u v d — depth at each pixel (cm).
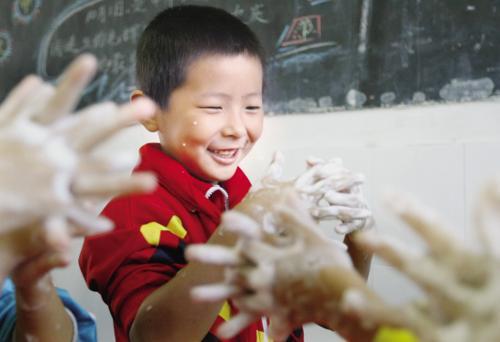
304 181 71
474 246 34
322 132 140
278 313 45
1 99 189
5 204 36
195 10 95
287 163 143
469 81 126
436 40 129
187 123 84
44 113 37
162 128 89
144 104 38
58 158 36
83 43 177
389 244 35
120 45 171
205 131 83
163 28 90
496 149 122
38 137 36
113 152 39
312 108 142
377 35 135
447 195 126
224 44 85
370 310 38
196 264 70
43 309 58
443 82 128
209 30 86
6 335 66
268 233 47
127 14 170
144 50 92
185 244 83
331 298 42
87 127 38
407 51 132
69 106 38
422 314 36
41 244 43
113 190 37
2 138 36
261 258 44
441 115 128
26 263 47
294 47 144
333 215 71
